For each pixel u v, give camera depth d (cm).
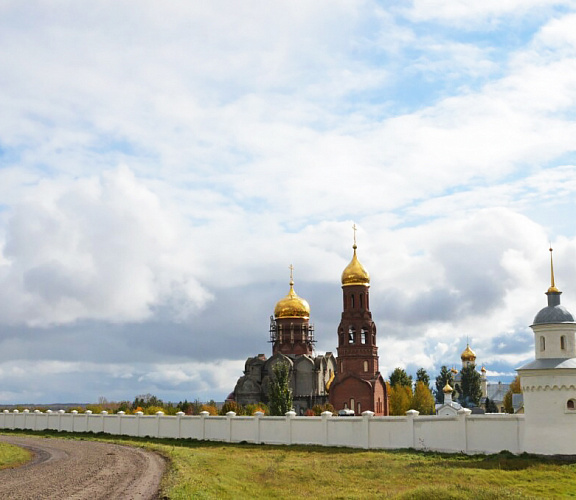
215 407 12700
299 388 12438
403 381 17288
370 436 5034
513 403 15100
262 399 12475
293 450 5094
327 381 12888
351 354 11506
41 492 2725
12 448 4878
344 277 11831
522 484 3556
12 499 2558
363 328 11625
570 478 3716
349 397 11300
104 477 3164
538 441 4344
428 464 4119
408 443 4856
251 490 3216
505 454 4416
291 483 3531
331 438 5222
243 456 4628
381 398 11600
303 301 13088
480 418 4600
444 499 2998
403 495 3081
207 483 3045
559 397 4338
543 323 4525
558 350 4478
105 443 5609
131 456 4238
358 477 3747
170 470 3397
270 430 5575
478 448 4584
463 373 18925
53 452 4716
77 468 3591
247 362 12850
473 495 3075
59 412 7650
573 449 4256
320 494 3234
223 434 5869
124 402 14750
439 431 4747
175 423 6259
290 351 12838
